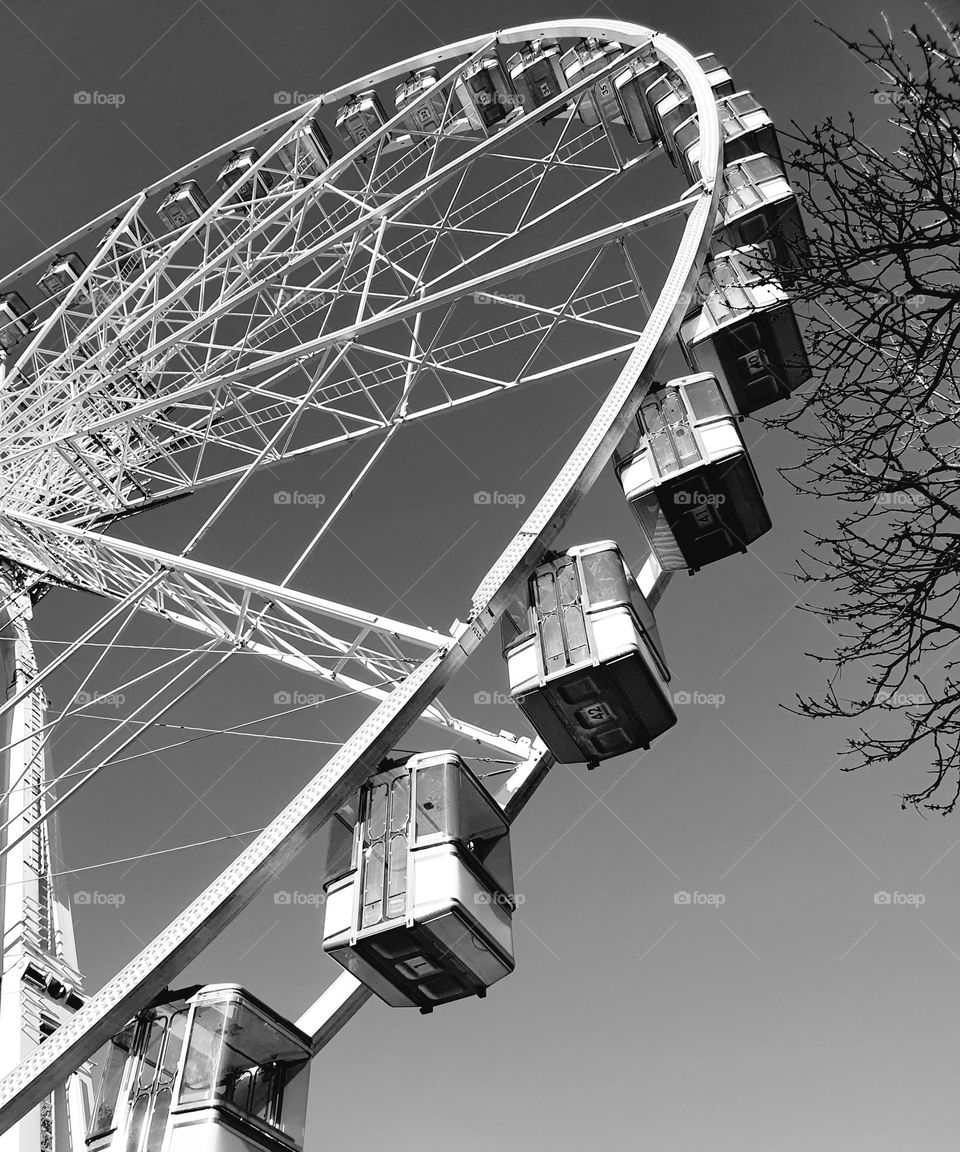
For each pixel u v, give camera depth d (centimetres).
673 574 1570
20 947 1733
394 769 1248
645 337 1487
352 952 1146
